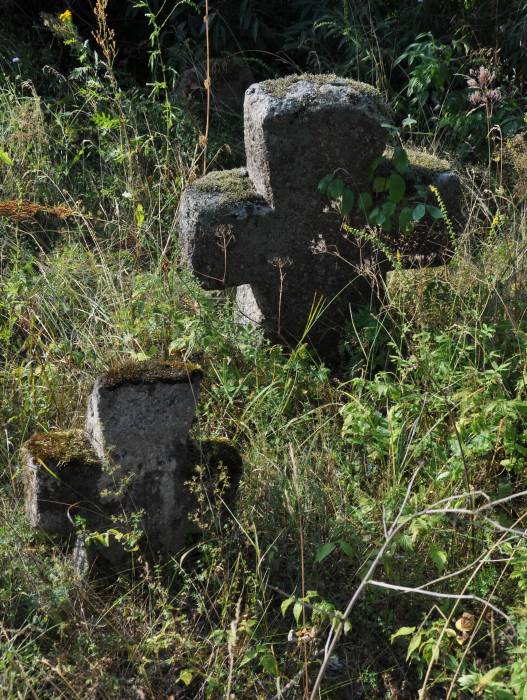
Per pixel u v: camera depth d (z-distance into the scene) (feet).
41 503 10.39
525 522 11.28
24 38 24.40
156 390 10.32
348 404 12.28
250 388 13.85
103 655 9.75
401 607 10.56
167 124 20.02
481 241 16.38
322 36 23.58
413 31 23.36
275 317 14.74
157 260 16.79
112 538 10.64
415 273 15.17
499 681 9.37
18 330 15.15
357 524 11.32
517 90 21.75
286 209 13.97
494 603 10.39
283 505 11.52
